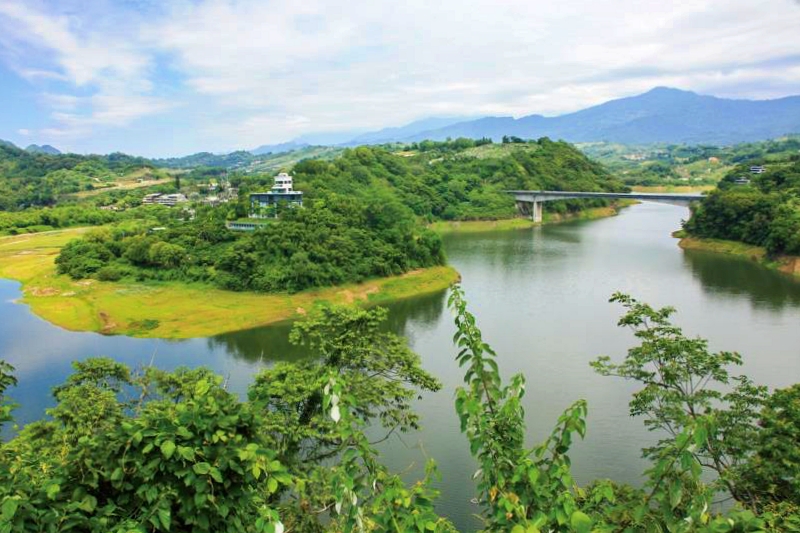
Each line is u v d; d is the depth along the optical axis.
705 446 16.83
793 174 107.44
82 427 19.45
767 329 50.94
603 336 50.31
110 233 88.12
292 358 49.97
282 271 69.12
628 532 6.47
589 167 194.75
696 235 102.06
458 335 8.20
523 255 97.00
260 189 117.94
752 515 5.85
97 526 6.94
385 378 28.47
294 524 17.14
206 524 7.39
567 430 6.84
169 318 61.25
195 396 8.20
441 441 31.73
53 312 65.38
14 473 7.78
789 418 17.16
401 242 80.12
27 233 128.25
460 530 23.77
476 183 161.12
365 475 7.32
